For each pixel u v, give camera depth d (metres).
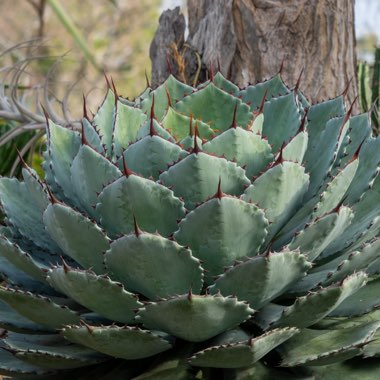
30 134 3.33
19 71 3.15
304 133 2.29
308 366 2.29
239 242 2.21
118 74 10.71
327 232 2.23
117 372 2.31
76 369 2.37
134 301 2.20
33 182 2.32
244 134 2.26
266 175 2.22
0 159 3.32
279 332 2.14
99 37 11.01
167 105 2.51
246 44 2.88
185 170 2.21
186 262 2.18
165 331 2.23
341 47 2.91
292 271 2.20
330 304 2.19
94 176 2.28
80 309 2.38
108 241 2.22
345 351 2.19
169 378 2.23
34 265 2.29
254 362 2.20
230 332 2.26
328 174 2.34
